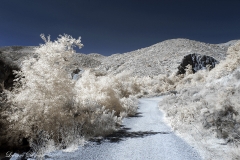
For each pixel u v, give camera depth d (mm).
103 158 4508
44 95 6336
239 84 8414
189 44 104062
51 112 6359
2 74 7387
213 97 8117
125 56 104375
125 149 5227
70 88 7145
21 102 6078
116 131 7613
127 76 36750
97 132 6832
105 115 8531
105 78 13258
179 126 7707
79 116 7266
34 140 5762
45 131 5750
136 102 18750
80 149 5172
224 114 6059
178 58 64062
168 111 11688
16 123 5969
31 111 6047
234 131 5254
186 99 12031
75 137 5766
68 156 4586
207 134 6148
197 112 7992
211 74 18359
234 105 6051
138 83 35812
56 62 7332
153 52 91938
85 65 95875
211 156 4445
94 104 8828
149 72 57000
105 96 11008
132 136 6766
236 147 4539
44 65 6703
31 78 6422
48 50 7066
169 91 31688
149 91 33719
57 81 6648
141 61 75500
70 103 7133
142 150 5145
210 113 6672
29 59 6781
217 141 5512
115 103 11938
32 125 6211
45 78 6484
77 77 14969
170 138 6410
